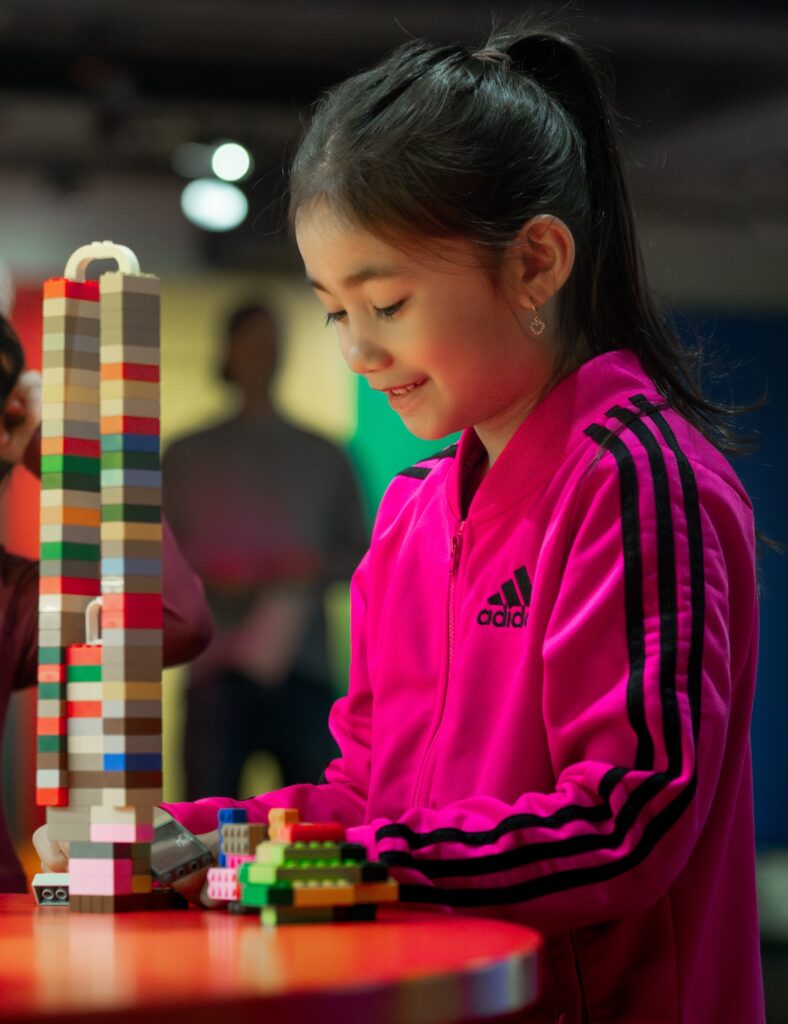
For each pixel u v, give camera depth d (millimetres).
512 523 1174
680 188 6094
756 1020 1177
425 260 1111
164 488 5574
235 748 5430
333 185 1111
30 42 5000
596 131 1257
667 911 1091
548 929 970
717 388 6613
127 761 993
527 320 1168
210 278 5992
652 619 1039
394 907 965
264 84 5207
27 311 5832
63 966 723
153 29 4914
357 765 1300
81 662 1021
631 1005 1085
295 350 5922
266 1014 614
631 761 993
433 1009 658
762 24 4734
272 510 5559
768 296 6621
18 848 5219
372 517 5730
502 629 1162
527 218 1146
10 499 4699
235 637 5469
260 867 895
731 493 1144
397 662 1245
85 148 5742
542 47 1273
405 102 1137
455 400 1157
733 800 1155
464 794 1138
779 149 5852
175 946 794
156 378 1019
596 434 1140
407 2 4555
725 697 1044
